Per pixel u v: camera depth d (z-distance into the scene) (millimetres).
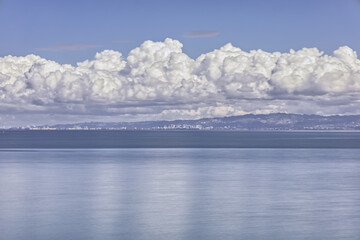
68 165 67062
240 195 37656
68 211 31094
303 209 31750
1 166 65312
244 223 27594
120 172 56469
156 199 35781
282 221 28078
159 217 29234
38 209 31812
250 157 86750
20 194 38281
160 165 67312
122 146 144875
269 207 32438
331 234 25078
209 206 32844
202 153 102000
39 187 42594
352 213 30359
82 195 37750
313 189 41062
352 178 49719
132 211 31078
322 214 30062
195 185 43875
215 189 41125
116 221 28109
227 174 54031
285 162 73250
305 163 71250
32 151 110500
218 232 25547
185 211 31047
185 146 145375
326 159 80750
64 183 45531
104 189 41188
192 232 25531
